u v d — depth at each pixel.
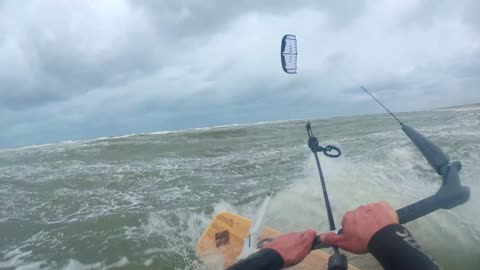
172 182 8.63
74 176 10.03
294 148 11.68
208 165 10.18
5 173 11.02
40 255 5.34
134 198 7.60
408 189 6.33
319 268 3.54
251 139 14.77
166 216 6.35
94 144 16.59
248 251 2.20
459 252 4.23
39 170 11.34
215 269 4.28
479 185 5.96
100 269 4.80
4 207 7.62
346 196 6.18
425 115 18.91
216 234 4.66
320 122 20.30
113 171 10.34
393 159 8.27
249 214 6.07
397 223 1.14
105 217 6.55
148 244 5.34
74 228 6.19
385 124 16.00
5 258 5.31
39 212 7.21
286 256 1.22
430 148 1.45
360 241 1.12
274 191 6.96
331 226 2.12
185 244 5.25
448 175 1.29
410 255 1.03
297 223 5.52
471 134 10.55
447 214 4.96
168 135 18.64
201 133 18.14
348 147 10.38
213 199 6.99
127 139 18.03
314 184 6.94
